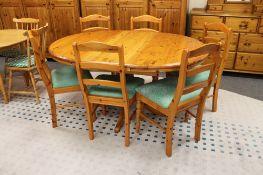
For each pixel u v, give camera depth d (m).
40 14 3.79
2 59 4.16
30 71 2.66
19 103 2.75
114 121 2.40
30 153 1.98
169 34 2.60
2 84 2.67
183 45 2.18
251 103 2.71
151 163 1.86
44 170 1.80
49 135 2.19
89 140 2.12
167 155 1.92
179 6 3.27
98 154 1.96
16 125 2.34
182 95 1.72
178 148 2.01
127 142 2.02
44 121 2.41
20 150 2.01
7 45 2.43
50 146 2.05
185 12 3.29
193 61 1.71
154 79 2.44
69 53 2.00
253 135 2.17
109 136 2.17
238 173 1.76
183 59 1.47
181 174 1.75
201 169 1.79
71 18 3.71
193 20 3.23
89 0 3.53
